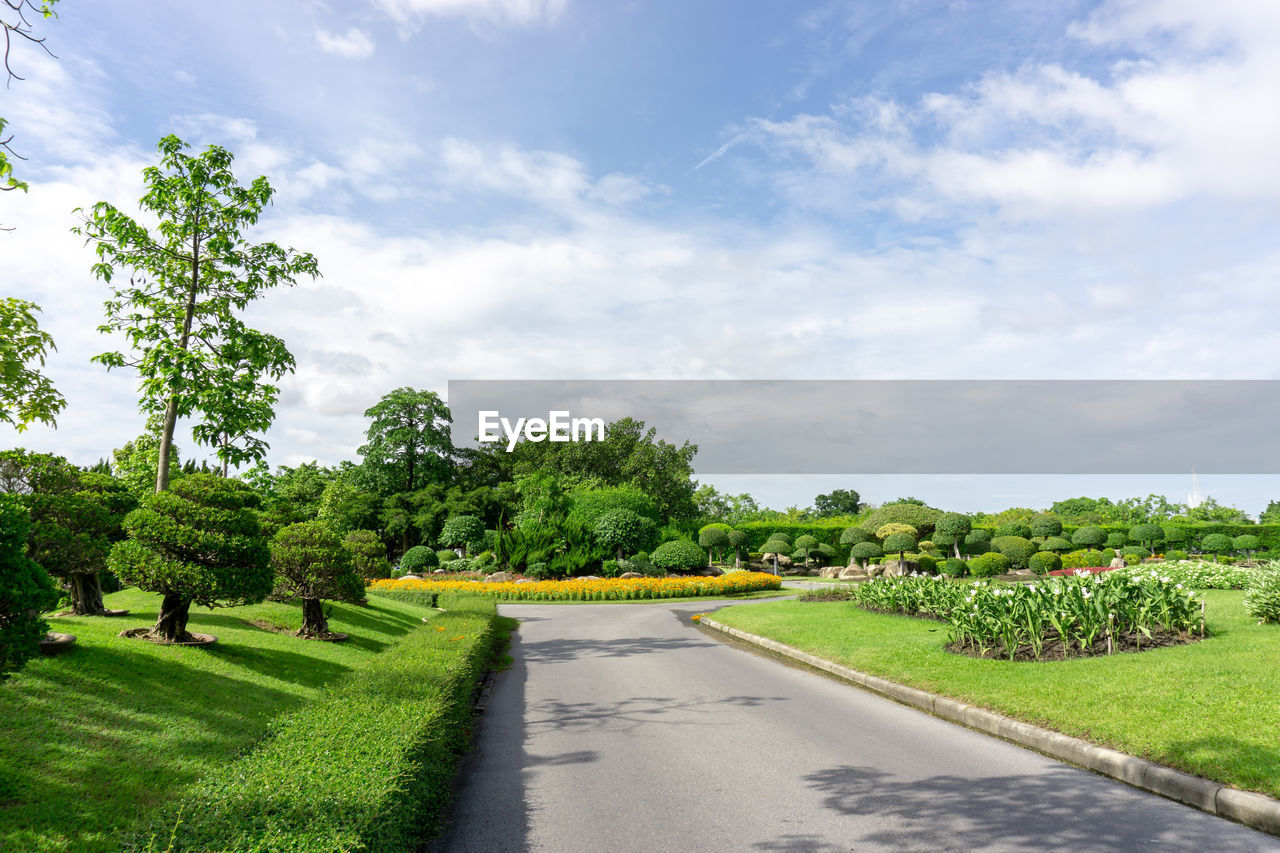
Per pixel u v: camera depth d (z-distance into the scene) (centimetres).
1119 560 2694
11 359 773
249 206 1297
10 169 545
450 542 3841
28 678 554
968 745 604
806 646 1152
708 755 596
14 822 368
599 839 424
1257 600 943
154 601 1071
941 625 1174
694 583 2659
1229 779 450
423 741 463
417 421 5050
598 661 1158
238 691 673
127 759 467
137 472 1909
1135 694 630
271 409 1352
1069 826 421
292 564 1040
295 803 337
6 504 446
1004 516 4991
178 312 1255
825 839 413
